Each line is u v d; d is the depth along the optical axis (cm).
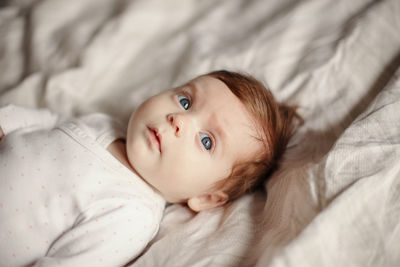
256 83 108
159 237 95
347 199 70
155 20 148
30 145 93
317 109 111
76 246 83
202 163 93
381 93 94
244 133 97
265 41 133
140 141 93
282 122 108
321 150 99
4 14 154
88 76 132
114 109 128
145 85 132
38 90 129
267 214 88
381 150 80
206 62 131
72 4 152
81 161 92
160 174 93
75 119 108
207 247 82
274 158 105
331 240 65
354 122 88
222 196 101
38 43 141
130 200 92
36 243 85
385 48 116
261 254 75
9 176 87
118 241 86
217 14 148
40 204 86
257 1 148
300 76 120
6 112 100
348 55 118
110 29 141
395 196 73
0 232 83
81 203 88
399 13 122
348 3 134
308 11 136
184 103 98
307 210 76
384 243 66
